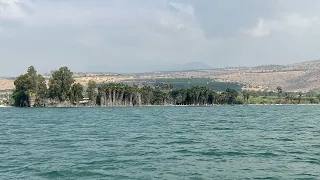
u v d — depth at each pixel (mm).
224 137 72125
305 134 77812
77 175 37938
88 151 53625
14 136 77438
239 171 39344
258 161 45000
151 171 39469
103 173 38625
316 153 50969
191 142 63875
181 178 36344
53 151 54094
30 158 48094
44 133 84312
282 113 198500
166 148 56312
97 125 110438
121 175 37719
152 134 79125
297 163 43625
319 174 37875
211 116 166000
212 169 40406
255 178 36344
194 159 46438
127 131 87438
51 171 39719
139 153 51344
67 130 92562
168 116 167750
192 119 141000
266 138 70000
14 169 41125
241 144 60875
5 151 54875
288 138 69875
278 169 40344
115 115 179375
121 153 51469
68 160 46156
